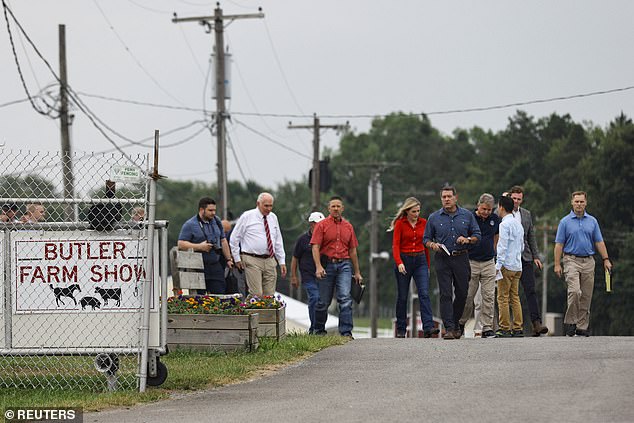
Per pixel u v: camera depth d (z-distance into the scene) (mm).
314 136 129750
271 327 43750
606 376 31828
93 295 32812
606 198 149625
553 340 42406
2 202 32469
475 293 48875
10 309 32781
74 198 32594
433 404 28453
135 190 33906
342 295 50188
